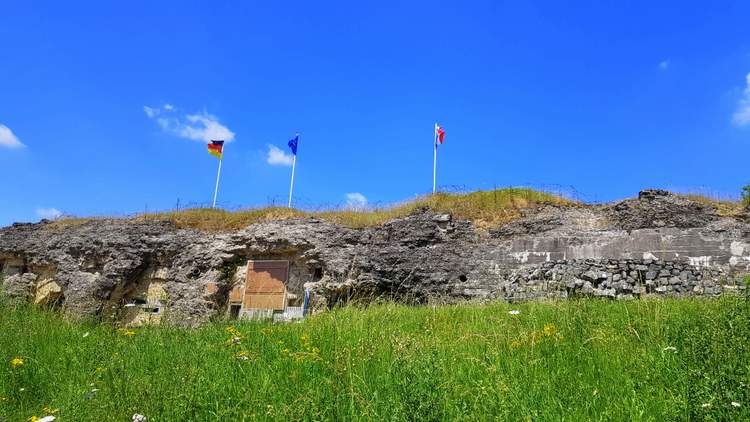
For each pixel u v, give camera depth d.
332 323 10.92
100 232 29.47
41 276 30.45
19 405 7.79
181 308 25.95
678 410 5.10
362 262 24.06
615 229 22.52
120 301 27.56
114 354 9.48
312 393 6.25
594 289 18.89
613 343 8.31
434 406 5.30
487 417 5.36
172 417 5.95
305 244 25.58
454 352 8.02
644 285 18.92
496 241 23.80
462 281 23.08
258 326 12.71
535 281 20.03
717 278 18.70
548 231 23.41
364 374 6.97
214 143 35.66
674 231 20.91
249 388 6.76
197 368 7.53
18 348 10.88
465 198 26.86
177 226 29.19
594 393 5.77
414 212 26.06
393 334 8.98
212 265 26.77
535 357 7.51
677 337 7.56
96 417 6.14
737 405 4.88
